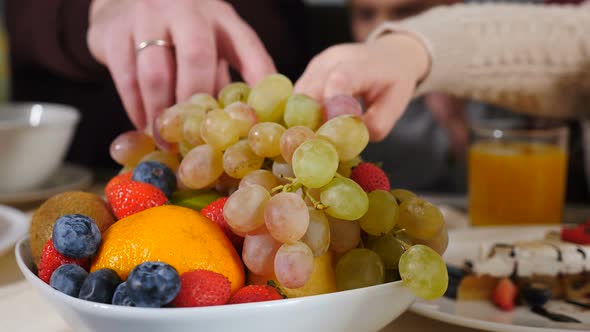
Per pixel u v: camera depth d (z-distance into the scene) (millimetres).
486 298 590
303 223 377
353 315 386
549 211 805
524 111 1025
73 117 912
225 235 411
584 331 467
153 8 648
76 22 1269
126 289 369
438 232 427
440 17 890
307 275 377
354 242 409
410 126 1487
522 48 932
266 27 1409
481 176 816
